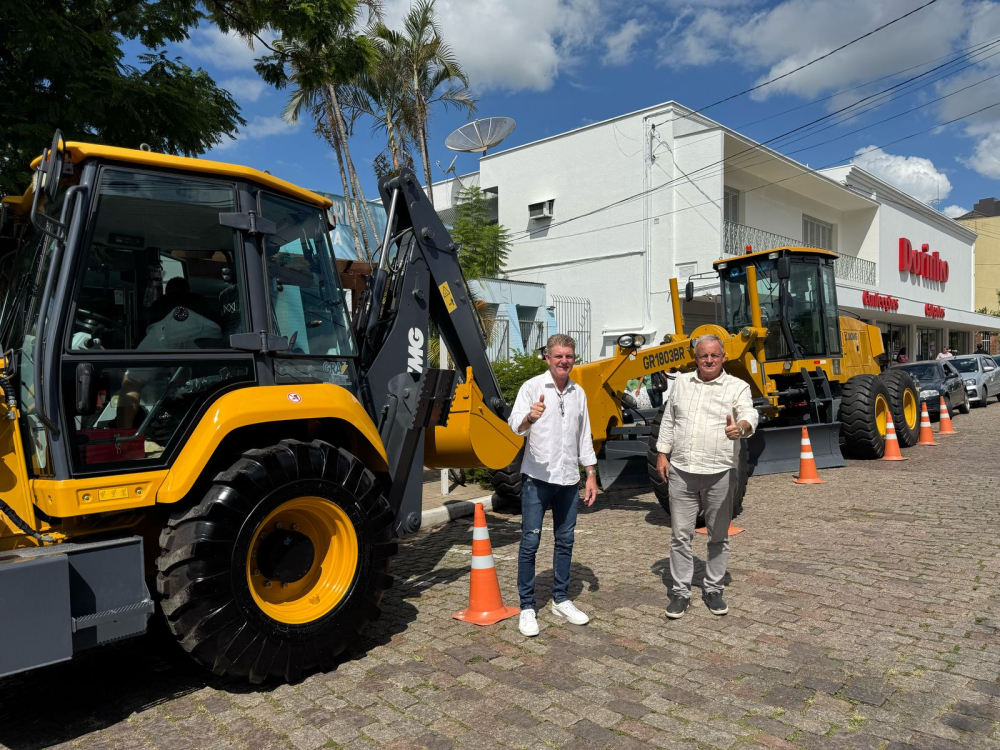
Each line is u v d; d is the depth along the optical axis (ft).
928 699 11.03
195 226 12.48
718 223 63.62
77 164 11.76
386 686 12.09
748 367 30.30
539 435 14.34
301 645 12.23
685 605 14.70
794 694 11.34
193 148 24.34
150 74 23.58
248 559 11.72
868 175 88.89
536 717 10.89
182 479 11.55
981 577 16.44
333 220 15.19
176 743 10.49
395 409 15.84
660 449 15.07
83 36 20.86
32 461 11.74
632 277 69.10
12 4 18.66
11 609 9.61
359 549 13.23
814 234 89.92
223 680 12.58
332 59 28.58
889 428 34.35
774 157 68.39
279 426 13.34
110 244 11.60
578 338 67.92
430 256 17.89
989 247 165.27
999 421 49.96
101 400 11.27
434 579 18.21
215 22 27.61
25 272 12.89
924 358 117.70
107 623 10.52
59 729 11.01
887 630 13.69
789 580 16.78
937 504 23.82
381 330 17.47
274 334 13.10
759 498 25.99
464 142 68.18
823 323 34.83
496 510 26.12
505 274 77.92
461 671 12.60
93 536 12.16
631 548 20.25
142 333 11.80
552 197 74.74
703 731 10.33
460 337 18.53
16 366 12.16
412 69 66.80
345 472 13.10
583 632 14.21
